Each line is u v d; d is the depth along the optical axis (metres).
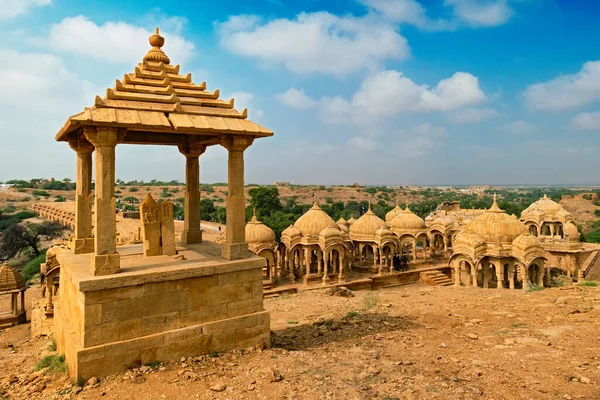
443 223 40.66
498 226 27.61
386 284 32.56
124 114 9.54
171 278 9.43
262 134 10.77
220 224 71.00
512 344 10.27
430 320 13.38
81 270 9.62
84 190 12.14
